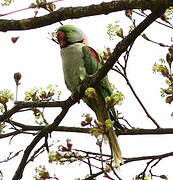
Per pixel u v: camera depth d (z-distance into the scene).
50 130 8.27
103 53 8.93
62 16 5.55
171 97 7.36
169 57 7.64
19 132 8.76
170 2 5.79
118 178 6.99
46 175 7.95
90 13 5.60
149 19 6.21
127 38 6.60
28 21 5.46
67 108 8.24
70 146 7.64
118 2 5.64
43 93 8.80
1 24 5.46
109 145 9.14
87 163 7.30
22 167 8.26
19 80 8.45
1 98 8.46
